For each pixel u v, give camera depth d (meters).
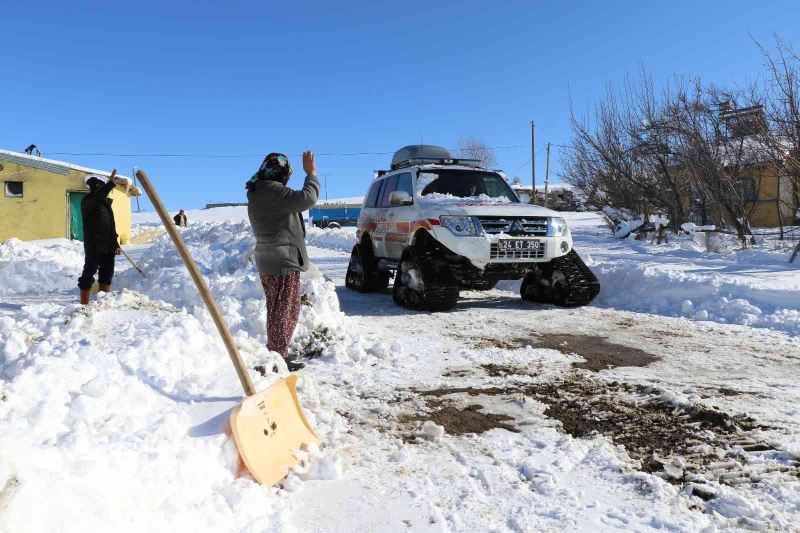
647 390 4.16
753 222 20.86
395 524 2.43
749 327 6.53
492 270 7.50
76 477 1.91
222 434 2.72
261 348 4.16
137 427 2.60
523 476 2.89
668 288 7.99
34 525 1.59
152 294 6.55
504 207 7.64
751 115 14.59
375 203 9.53
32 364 2.94
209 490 2.42
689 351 5.42
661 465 2.95
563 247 7.68
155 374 3.27
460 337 6.01
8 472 1.65
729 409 3.75
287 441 2.98
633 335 6.14
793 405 3.82
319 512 2.52
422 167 8.64
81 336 3.78
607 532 2.35
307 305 5.65
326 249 21.52
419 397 4.09
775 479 2.78
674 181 18.44
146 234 29.69
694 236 15.24
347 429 3.46
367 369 4.78
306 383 3.90
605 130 20.44
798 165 12.93
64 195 22.73
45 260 10.58
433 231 7.39
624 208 20.62
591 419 3.62
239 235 8.16
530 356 5.23
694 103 16.27
